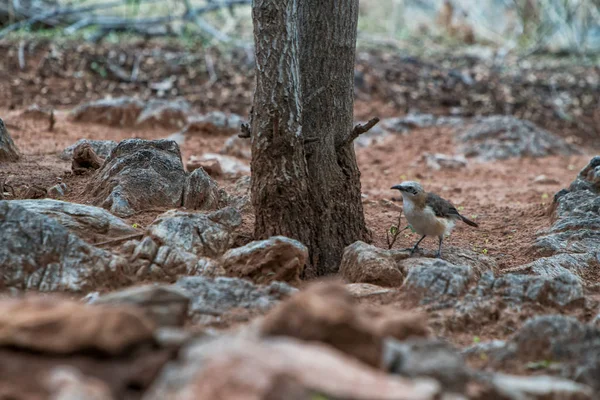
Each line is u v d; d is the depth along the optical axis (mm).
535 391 7035
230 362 5719
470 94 31469
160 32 32750
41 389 5812
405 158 24156
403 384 5785
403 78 31656
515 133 26281
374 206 16797
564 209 15492
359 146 25266
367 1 45656
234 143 21781
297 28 12039
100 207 12805
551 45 40906
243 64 30328
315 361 5770
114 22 31594
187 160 20016
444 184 21078
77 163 15523
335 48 12430
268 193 11828
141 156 13844
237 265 10953
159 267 10766
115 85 27141
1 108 23719
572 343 8438
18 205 10516
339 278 11781
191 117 24547
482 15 45531
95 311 6336
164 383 5984
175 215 11844
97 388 5707
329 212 12430
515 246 14266
